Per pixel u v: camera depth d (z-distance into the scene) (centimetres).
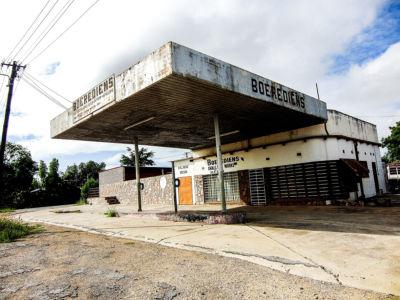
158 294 334
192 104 879
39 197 3334
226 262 454
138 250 566
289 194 1307
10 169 4138
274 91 927
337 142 1240
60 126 1145
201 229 769
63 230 901
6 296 339
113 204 2458
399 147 2739
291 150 1313
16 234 782
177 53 645
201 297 321
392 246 484
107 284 373
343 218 817
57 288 363
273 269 411
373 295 307
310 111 1096
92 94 931
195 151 1869
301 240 570
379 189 1611
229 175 1582
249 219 926
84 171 6475
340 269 390
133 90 744
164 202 2014
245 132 1380
